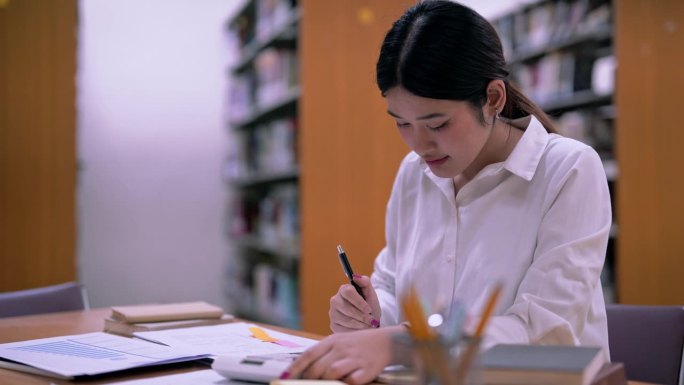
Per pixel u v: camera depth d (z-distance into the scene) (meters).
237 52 4.86
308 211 3.45
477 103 1.18
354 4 3.56
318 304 3.45
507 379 0.84
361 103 3.55
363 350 0.99
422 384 0.73
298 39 4.05
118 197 4.71
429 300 1.43
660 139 3.38
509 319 1.14
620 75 3.33
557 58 3.47
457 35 1.15
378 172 3.55
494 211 1.38
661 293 3.35
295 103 3.97
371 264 3.52
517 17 3.64
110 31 4.70
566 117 3.44
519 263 1.30
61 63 3.27
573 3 3.39
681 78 3.39
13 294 1.99
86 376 1.09
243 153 4.84
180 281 4.94
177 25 4.93
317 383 0.91
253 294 4.88
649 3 3.38
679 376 1.46
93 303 4.63
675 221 3.38
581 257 1.20
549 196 1.29
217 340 1.36
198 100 5.01
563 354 0.91
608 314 1.58
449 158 1.22
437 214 1.48
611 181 3.44
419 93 1.13
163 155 4.88
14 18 3.20
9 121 3.18
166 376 1.09
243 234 4.84
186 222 4.96
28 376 1.11
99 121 4.66
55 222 3.25
